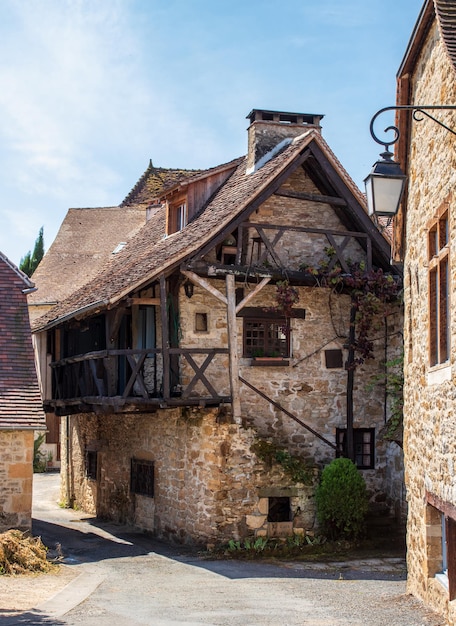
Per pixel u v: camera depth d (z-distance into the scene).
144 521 17.53
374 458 17.16
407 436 10.80
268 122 17.41
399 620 8.98
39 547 13.55
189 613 9.83
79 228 29.36
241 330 16.38
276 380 16.55
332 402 16.89
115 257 22.27
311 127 17.72
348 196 16.33
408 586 10.66
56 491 25.09
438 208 8.81
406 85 10.44
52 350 20.59
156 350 15.04
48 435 29.97
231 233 16.36
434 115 9.12
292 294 16.02
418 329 10.08
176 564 13.73
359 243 17.14
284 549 14.79
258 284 15.81
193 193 17.88
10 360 15.23
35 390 14.84
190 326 16.03
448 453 8.44
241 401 16.22
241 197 15.75
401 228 11.17
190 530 15.57
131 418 18.41
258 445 15.36
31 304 26.02
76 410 18.45
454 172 8.09
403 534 15.89
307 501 15.55
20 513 14.19
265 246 16.23
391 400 16.92
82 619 9.42
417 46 9.67
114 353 15.55
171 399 14.82
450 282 8.27
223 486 15.03
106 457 19.73
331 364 16.91
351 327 16.86
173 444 16.36
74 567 13.30
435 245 9.41
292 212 16.77
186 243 15.38
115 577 12.48
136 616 9.64
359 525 15.45
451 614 8.29
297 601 10.55
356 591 11.25
